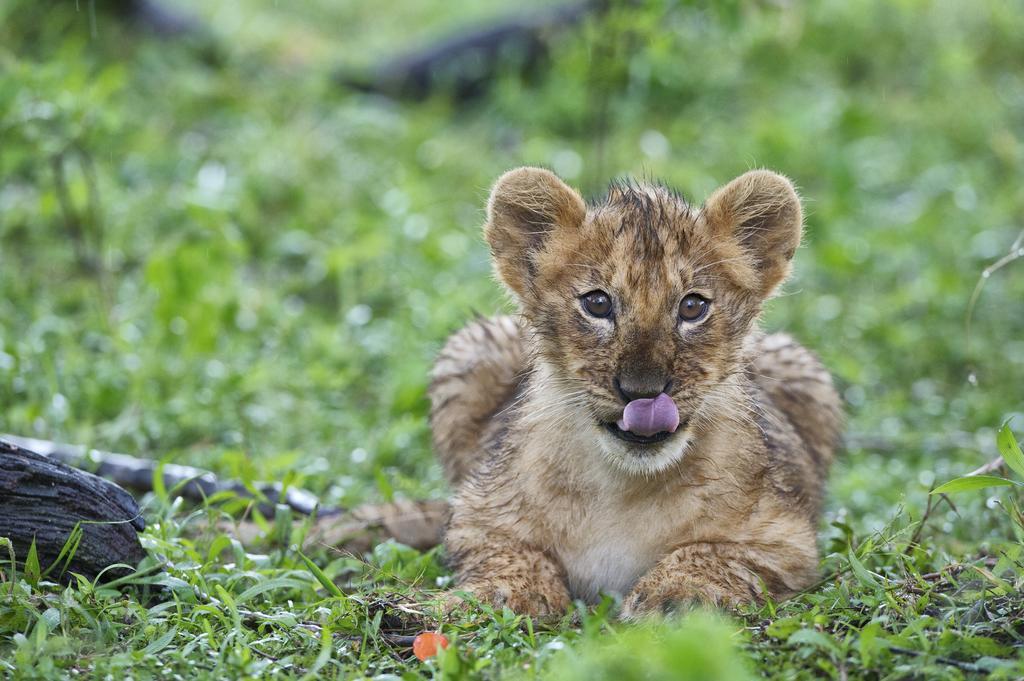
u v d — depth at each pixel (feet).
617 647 21.99
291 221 57.00
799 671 22.18
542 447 28.94
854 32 75.77
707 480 28.40
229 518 31.71
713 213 29.40
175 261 47.37
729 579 27.17
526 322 30.32
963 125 69.51
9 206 54.03
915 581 25.90
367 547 33.24
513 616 25.08
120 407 41.75
